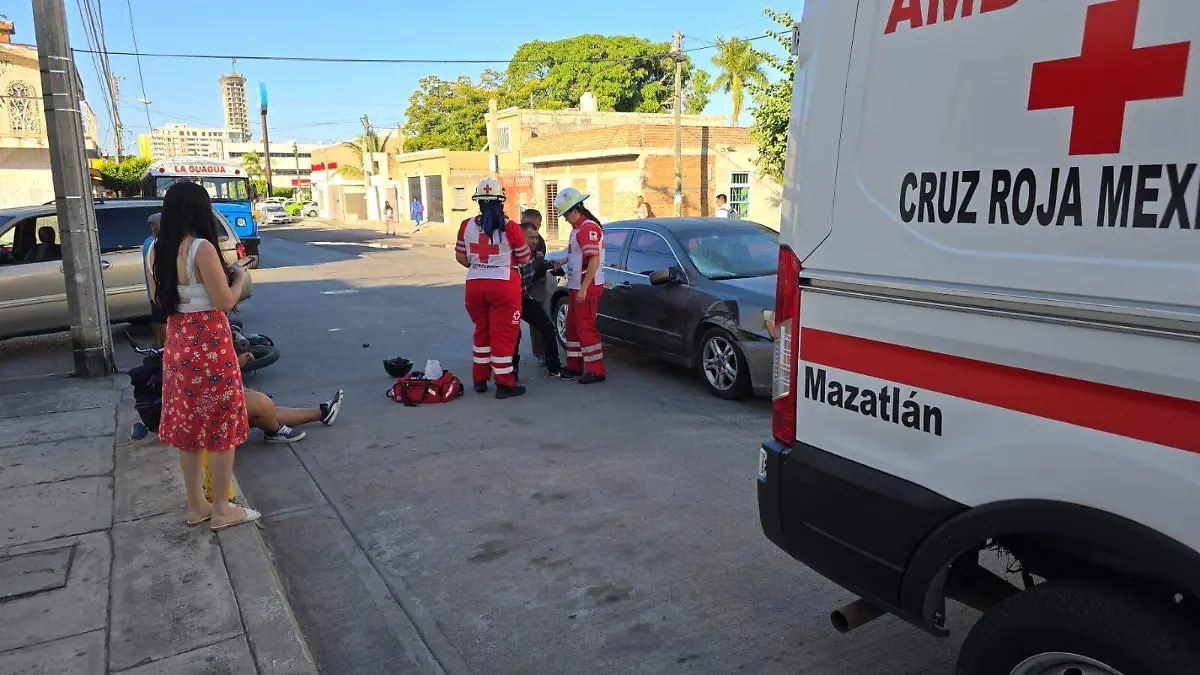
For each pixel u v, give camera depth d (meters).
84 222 7.04
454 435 5.82
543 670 3.05
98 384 6.89
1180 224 1.64
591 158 29.33
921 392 2.20
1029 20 1.88
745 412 6.33
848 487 2.43
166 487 4.47
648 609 3.45
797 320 2.58
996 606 2.15
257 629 3.07
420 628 3.36
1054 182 1.85
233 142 134.12
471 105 48.34
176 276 3.65
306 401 6.82
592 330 7.21
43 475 4.66
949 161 2.07
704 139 27.97
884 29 2.23
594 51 47.22
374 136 56.47
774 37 17.83
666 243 7.34
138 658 2.89
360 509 4.56
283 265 20.11
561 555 3.96
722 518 4.35
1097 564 2.02
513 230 6.55
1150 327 1.69
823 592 3.56
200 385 3.74
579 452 5.43
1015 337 1.95
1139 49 1.69
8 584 3.39
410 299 13.11
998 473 2.03
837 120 2.38
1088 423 1.83
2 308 8.69
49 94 6.80
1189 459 1.66
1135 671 1.81
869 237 2.30
